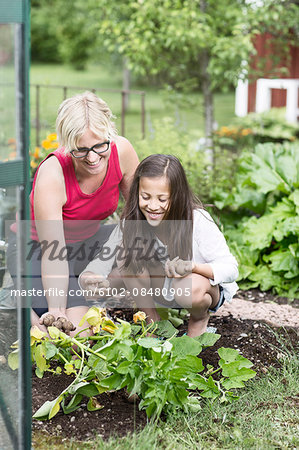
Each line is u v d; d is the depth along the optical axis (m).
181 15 5.98
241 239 3.97
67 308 2.76
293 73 8.64
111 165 2.78
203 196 4.64
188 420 2.32
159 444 2.18
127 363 2.14
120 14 6.77
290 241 3.73
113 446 2.13
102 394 2.50
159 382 2.19
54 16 19.98
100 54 13.81
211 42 6.19
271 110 8.43
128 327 2.24
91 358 2.37
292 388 2.55
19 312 1.93
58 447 2.16
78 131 2.45
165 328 2.71
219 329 3.05
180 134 6.39
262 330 3.04
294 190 3.78
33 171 4.75
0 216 1.96
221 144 6.25
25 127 1.82
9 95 1.81
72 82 17.19
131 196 2.70
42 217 2.67
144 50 6.32
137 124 10.78
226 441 2.20
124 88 13.16
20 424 1.99
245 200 3.98
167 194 2.54
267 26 6.90
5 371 2.00
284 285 3.70
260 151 4.02
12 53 1.78
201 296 2.63
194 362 2.22
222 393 2.48
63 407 2.34
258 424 2.29
